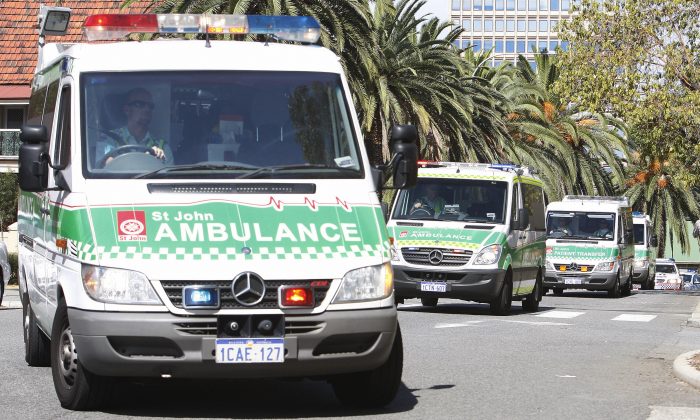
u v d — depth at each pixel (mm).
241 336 9531
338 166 10617
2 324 19391
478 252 24672
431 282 24859
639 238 55938
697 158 41281
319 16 36500
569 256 41188
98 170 10359
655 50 40375
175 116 10648
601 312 27625
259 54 11156
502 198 25578
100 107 10648
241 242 9742
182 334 9453
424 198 25812
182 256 9609
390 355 10352
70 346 10242
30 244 13141
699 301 37469
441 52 44312
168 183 10211
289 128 10727
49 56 13406
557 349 16578
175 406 10586
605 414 10461
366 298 9789
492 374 13336
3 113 54188
